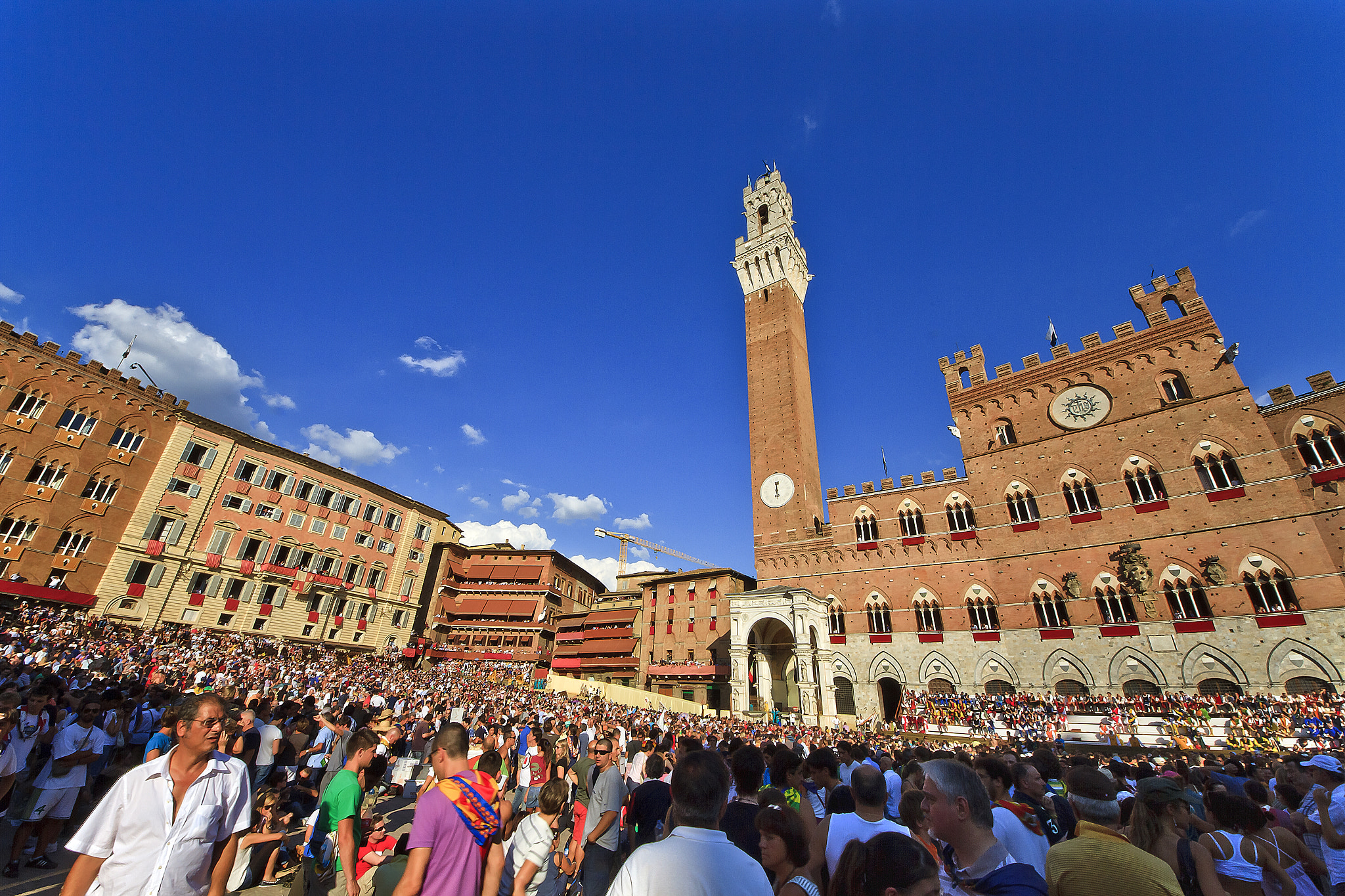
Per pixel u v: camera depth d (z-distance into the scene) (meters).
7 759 11.73
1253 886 7.93
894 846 4.05
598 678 85.00
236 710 15.26
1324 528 40.91
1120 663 45.66
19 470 54.00
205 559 65.44
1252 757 18.84
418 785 20.78
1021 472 55.06
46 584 54.38
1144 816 8.05
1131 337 52.56
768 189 94.25
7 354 54.50
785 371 78.56
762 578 66.19
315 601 74.69
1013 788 9.56
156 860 5.66
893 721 56.34
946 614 54.69
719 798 5.10
